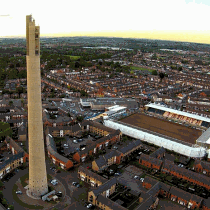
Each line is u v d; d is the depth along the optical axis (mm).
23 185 152875
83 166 182375
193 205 141375
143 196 142750
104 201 134500
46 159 187375
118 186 160750
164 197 152500
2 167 158875
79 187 155750
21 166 173875
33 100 118812
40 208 133125
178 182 169250
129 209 139375
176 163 197250
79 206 128375
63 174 169125
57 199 141750
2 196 137750
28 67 114750
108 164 185250
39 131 126312
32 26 109562
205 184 162875
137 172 179750
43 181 139625
